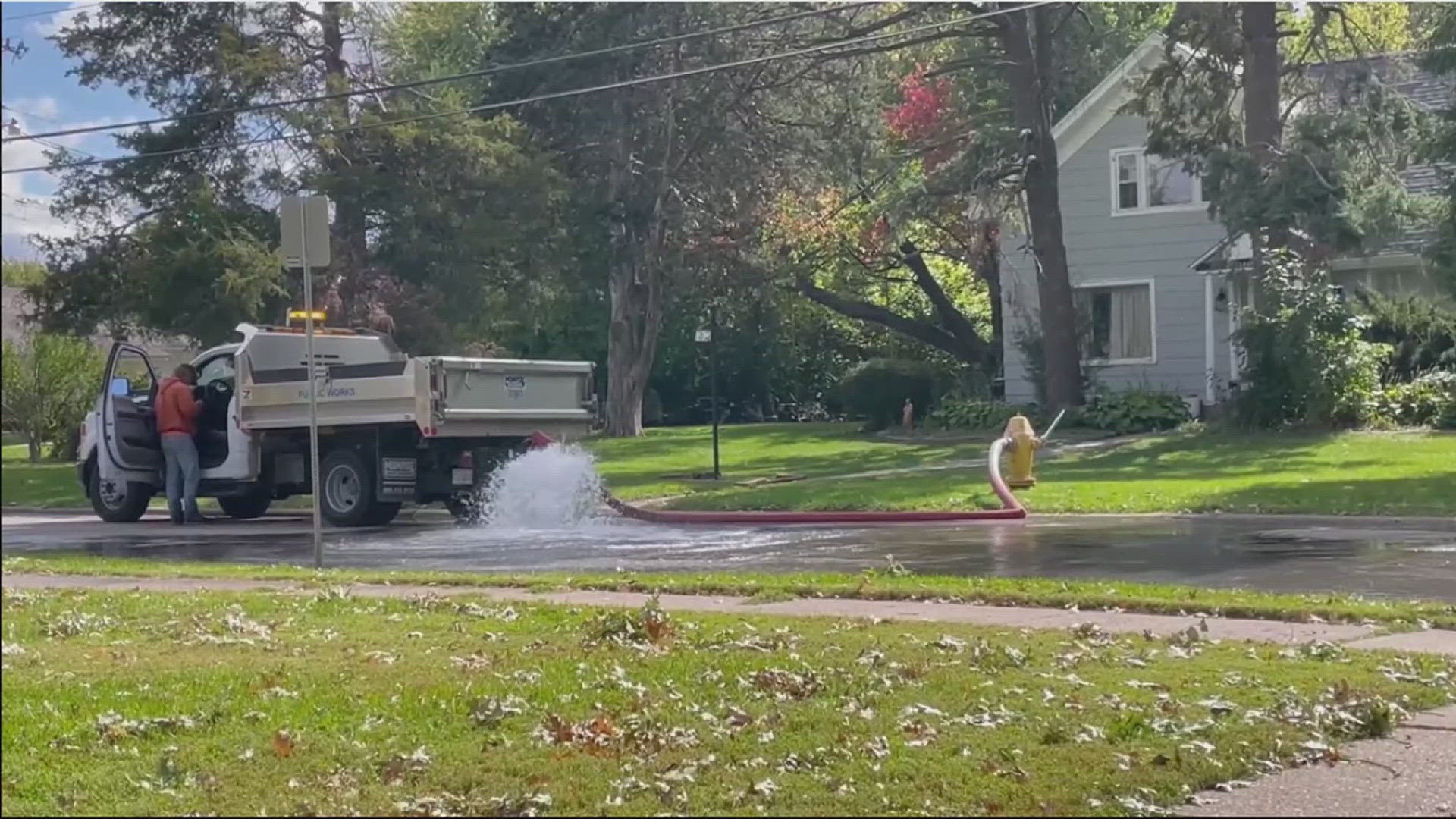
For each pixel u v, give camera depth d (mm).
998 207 34000
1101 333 36031
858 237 42844
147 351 35688
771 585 12398
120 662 9305
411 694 8062
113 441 23391
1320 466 22703
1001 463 23062
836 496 20797
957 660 8820
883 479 23516
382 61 36625
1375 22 38312
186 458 22656
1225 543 15070
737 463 29688
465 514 22078
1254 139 29594
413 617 11195
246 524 22766
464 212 33250
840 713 7445
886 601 11578
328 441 21734
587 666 8781
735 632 9906
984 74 42688
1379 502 18016
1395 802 6207
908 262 43688
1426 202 26781
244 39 33000
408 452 21078
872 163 39156
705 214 39906
